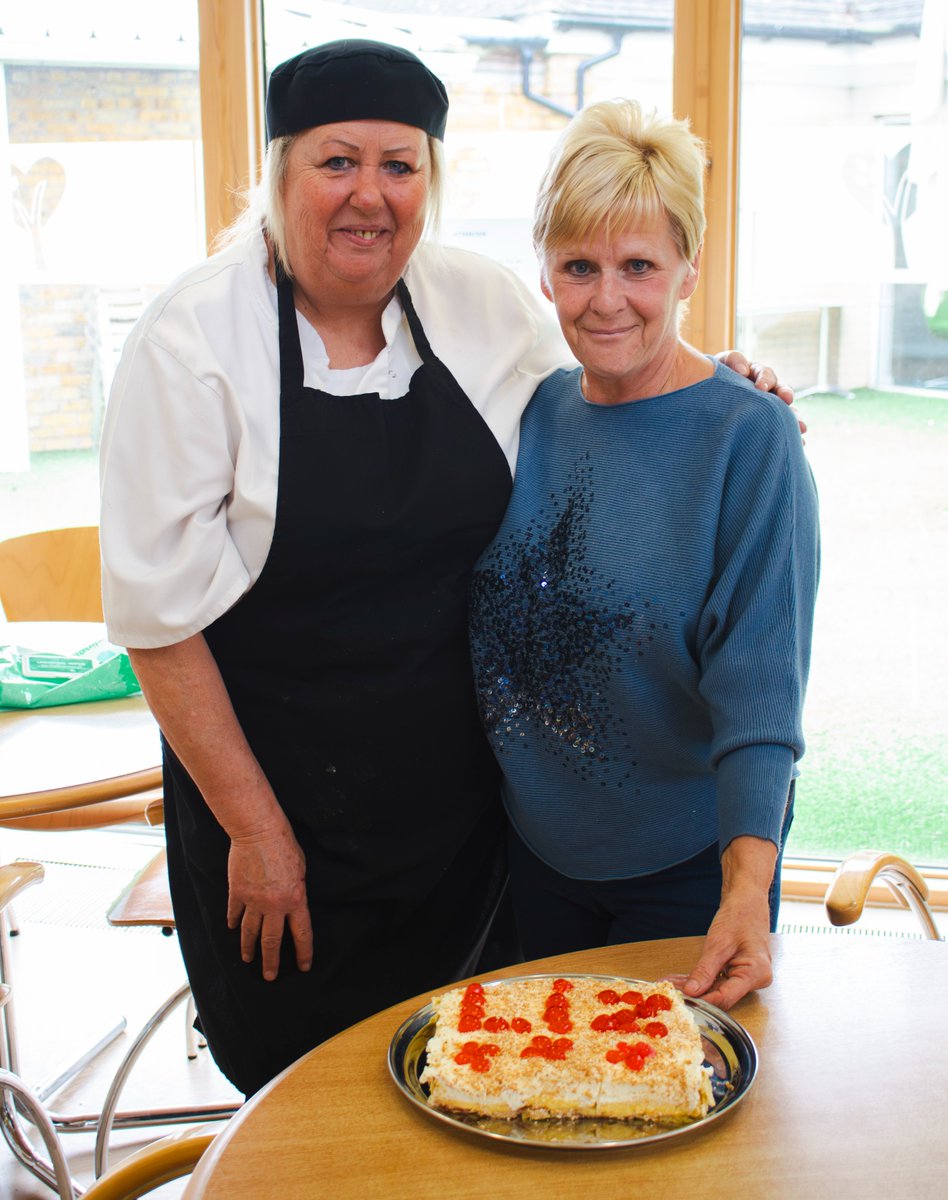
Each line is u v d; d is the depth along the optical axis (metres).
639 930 1.51
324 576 1.46
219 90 2.97
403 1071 1.05
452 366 1.55
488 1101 0.99
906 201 2.80
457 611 1.54
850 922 1.46
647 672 1.42
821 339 2.90
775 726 1.28
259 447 1.42
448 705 1.54
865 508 2.95
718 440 1.39
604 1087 0.98
